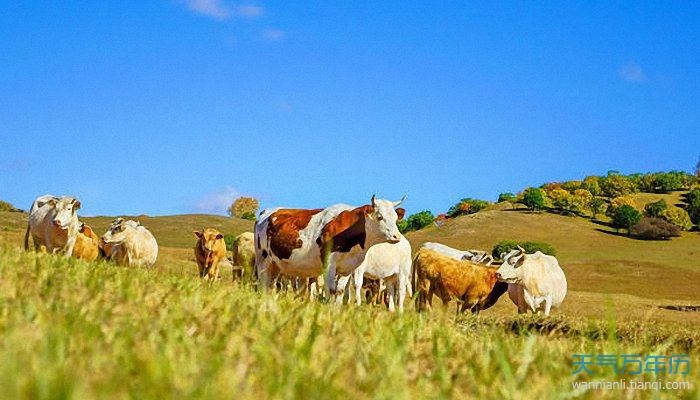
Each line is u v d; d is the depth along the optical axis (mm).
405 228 113625
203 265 25453
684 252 95375
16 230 54938
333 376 5195
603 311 25688
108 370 4562
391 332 7445
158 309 7387
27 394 3691
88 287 8172
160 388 4207
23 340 4961
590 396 5688
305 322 7453
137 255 25016
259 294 10750
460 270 21531
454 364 6461
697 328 12938
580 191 119812
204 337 6121
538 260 23453
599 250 95188
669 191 136000
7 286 7445
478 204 132750
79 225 21969
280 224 17359
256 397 4402
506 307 30328
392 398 4832
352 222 16484
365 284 24016
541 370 6527
